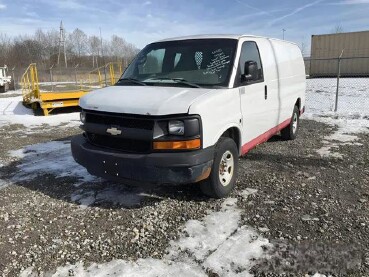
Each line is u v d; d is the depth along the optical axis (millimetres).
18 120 11484
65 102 12805
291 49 7254
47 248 3502
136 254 3357
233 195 4625
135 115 3912
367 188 4832
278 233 3650
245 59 4973
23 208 4418
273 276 2996
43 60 65688
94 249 3463
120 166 3961
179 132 3811
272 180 5148
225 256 3277
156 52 5234
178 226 3844
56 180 5367
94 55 62688
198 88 4402
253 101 5098
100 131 4199
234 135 4793
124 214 4160
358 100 14602
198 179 3941
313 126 9297
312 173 5457
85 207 4387
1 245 3570
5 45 65188
